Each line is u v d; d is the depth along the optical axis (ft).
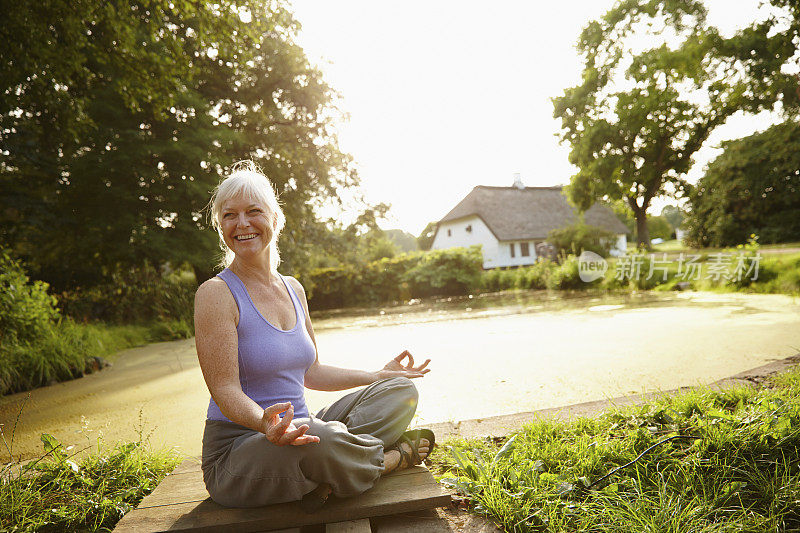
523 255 121.70
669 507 5.47
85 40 25.79
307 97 51.26
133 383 18.34
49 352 20.71
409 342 24.89
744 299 30.53
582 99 93.71
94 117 38.22
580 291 55.16
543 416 9.17
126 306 43.68
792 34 71.61
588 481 6.41
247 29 24.89
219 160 43.06
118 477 7.78
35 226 43.09
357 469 5.64
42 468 7.96
